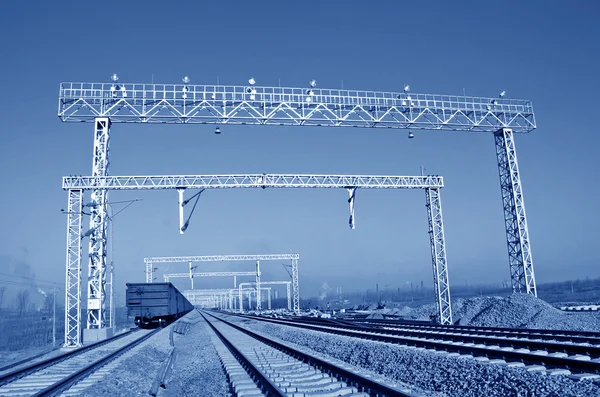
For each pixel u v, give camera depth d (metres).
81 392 13.34
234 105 33.09
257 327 48.94
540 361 13.67
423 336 24.88
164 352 25.69
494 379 11.64
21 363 21.97
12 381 15.93
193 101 32.47
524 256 36.97
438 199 36.88
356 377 12.23
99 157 31.67
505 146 37.94
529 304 33.91
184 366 19.69
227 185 32.47
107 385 14.41
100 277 30.64
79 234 30.03
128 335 37.38
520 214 37.56
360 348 20.38
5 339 42.44
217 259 83.50
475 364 13.17
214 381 14.57
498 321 33.72
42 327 57.47
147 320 47.88
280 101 33.09
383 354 17.81
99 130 32.03
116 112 32.16
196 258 82.88
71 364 20.31
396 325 36.28
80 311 29.52
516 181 37.84
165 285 47.81
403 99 35.00
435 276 36.81
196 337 34.19
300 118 33.12
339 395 11.10
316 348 24.98
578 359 13.10
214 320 65.56
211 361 19.28
